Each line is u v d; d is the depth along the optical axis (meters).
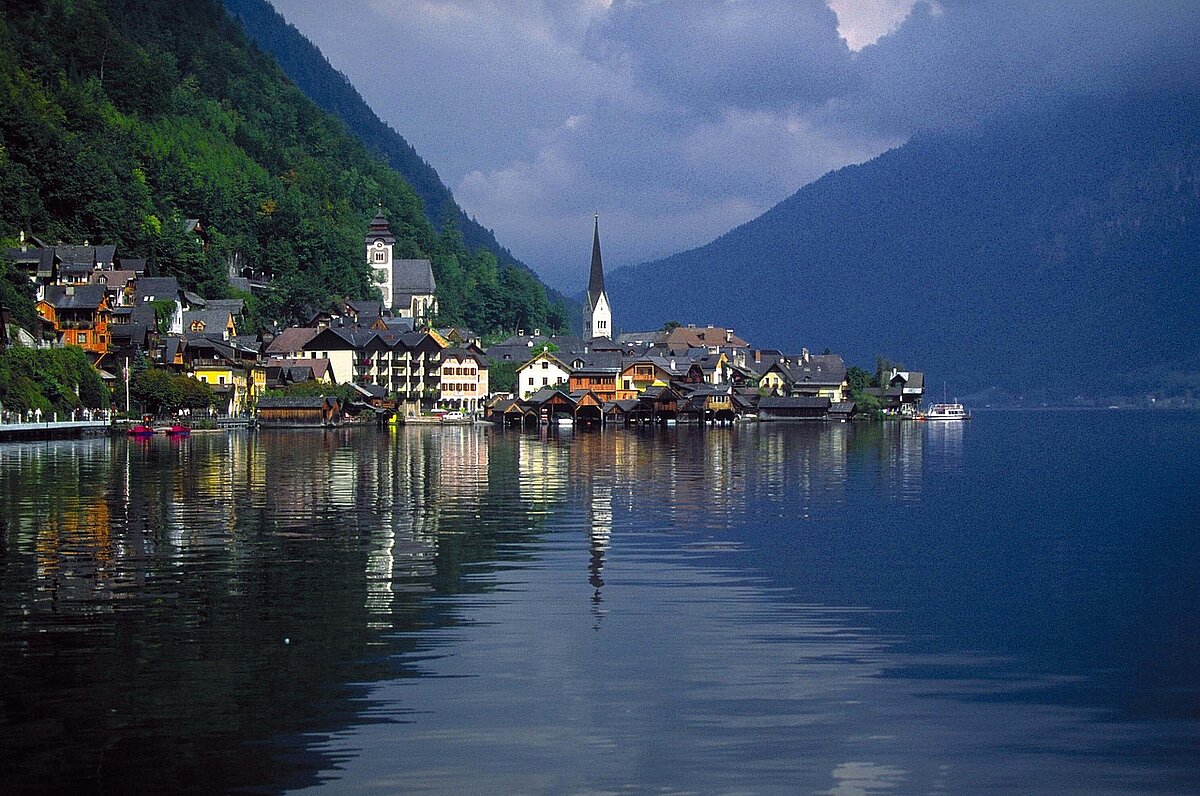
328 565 47.50
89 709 29.27
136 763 26.17
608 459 114.31
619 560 49.62
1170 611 40.84
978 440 176.75
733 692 31.16
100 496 71.81
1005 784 25.58
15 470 91.38
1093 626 38.56
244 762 26.27
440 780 25.45
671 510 68.00
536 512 66.19
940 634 37.31
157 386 175.50
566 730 28.25
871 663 33.94
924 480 93.50
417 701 30.11
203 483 81.50
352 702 29.98
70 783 25.19
